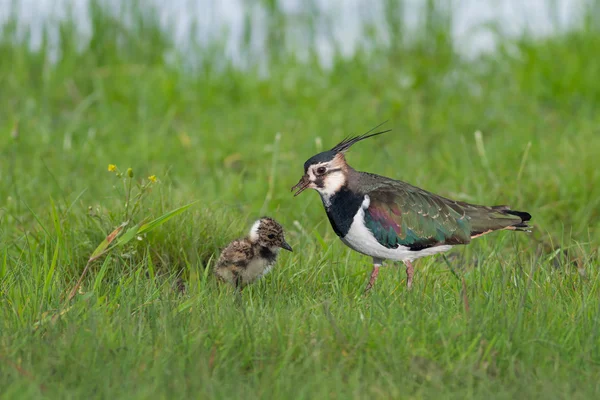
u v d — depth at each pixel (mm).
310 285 12000
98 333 9617
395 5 25453
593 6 24969
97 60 24234
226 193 16141
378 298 10906
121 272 11938
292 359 9422
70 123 20312
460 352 9422
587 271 12039
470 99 22703
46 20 24438
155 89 22516
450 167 17688
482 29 25109
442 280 12219
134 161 18109
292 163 18141
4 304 10617
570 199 15742
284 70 24000
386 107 22156
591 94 22234
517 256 12977
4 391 8422
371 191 12227
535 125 20562
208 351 9422
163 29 25234
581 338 9867
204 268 12898
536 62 23344
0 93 22344
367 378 8953
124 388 8555
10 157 17891
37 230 13469
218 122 21125
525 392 8641
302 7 25891
